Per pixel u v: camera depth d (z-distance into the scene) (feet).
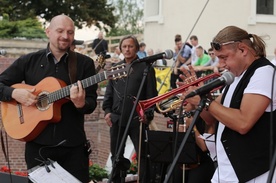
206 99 11.40
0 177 19.89
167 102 15.08
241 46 11.99
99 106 34.17
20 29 60.80
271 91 11.57
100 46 54.19
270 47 51.42
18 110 16.83
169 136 18.12
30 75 16.85
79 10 112.16
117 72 15.58
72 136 16.49
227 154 12.00
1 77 16.97
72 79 16.51
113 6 127.03
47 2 106.93
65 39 16.29
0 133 20.68
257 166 11.66
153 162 18.65
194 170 18.72
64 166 16.67
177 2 54.80
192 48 39.78
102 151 33.58
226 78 11.12
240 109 11.66
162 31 56.75
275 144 11.46
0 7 101.71
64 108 16.51
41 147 16.49
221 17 52.21
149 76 21.01
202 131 17.66
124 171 15.62
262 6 53.47
